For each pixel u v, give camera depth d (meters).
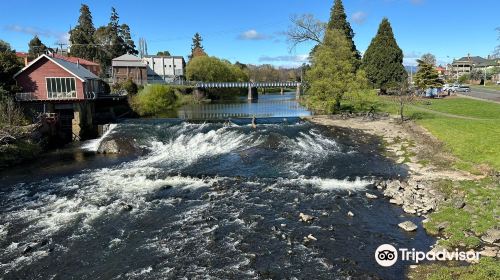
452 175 26.83
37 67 47.75
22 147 36.50
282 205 23.11
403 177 27.47
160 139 41.28
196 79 110.38
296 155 34.34
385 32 74.25
